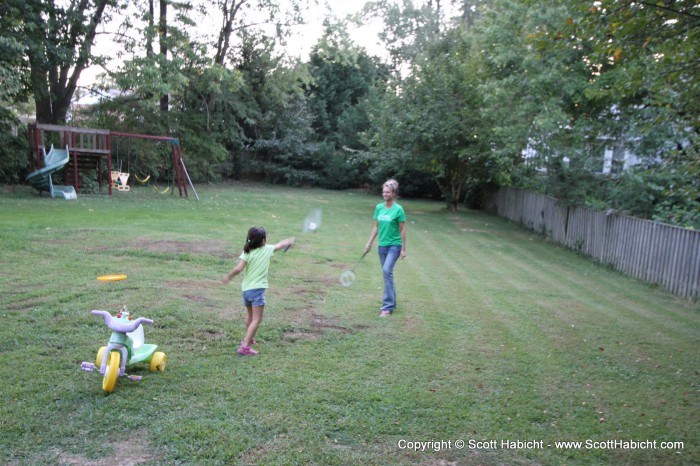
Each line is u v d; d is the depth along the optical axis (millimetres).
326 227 15000
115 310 5844
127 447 3260
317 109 37250
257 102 33656
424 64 20391
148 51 20938
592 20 5582
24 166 20297
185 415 3686
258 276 4910
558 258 12250
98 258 8523
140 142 26266
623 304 7969
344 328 5938
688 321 7090
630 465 3387
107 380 3848
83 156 21391
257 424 3611
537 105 13414
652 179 10977
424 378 4586
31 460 3064
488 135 18188
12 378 4078
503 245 13891
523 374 4816
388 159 21828
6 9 17484
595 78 13148
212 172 31359
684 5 5203
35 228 10797
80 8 20141
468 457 3385
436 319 6492
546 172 14992
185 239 10812
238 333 5469
